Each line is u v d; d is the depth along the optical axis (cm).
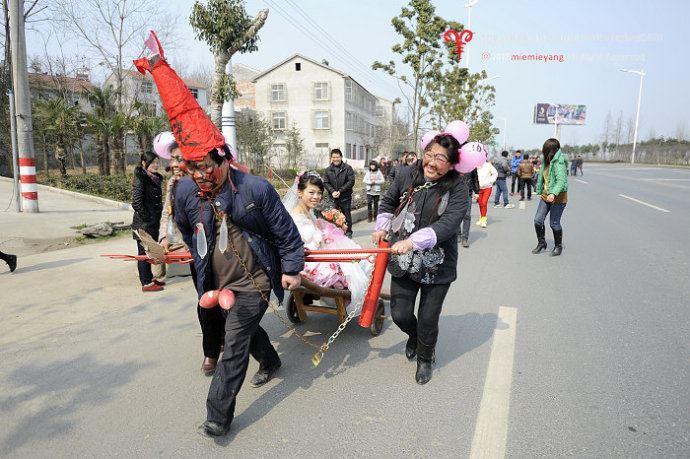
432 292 341
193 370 373
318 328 464
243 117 3603
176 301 532
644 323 473
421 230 314
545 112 8231
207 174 271
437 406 323
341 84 4197
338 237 460
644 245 865
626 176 3291
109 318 480
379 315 444
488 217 1264
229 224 290
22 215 1047
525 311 509
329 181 927
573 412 314
